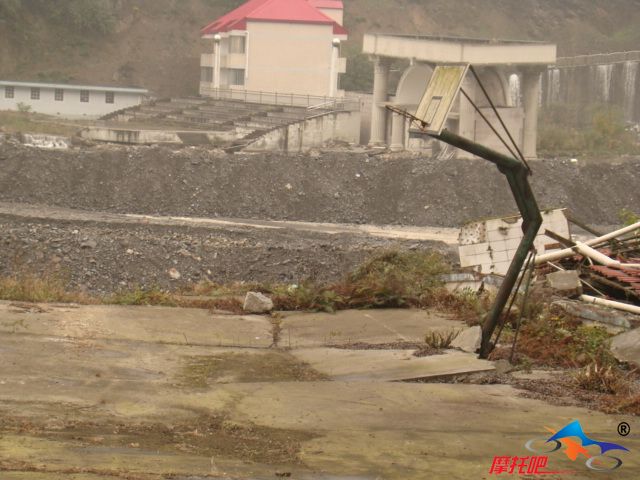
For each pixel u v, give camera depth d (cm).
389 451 1072
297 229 5534
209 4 12569
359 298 2211
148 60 11744
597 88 10781
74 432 1080
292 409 1252
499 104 7325
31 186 6069
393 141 7662
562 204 6525
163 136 7525
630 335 1666
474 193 6456
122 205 6072
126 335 1717
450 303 2189
